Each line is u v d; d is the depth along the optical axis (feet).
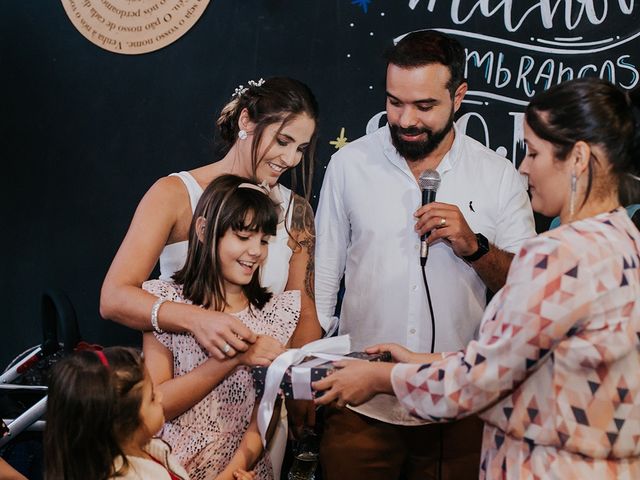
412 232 9.45
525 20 12.49
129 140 13.58
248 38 13.19
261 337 8.01
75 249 13.80
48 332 11.30
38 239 13.89
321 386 7.21
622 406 5.90
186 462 8.20
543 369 6.02
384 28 12.82
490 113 12.63
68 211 13.80
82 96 13.65
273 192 9.32
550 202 6.37
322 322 9.83
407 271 9.46
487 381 6.04
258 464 8.52
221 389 8.35
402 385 6.59
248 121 8.98
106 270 13.76
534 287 5.85
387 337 9.54
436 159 9.50
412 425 9.09
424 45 8.98
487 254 8.85
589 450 5.91
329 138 13.01
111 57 13.53
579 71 12.42
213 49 13.28
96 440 6.73
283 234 9.25
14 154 13.85
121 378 6.82
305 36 13.03
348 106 12.96
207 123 13.37
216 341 7.84
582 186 6.18
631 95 6.79
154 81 13.46
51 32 13.66
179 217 8.93
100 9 13.43
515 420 6.13
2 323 13.98
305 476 9.50
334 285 9.91
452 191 9.52
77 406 6.70
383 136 9.71
